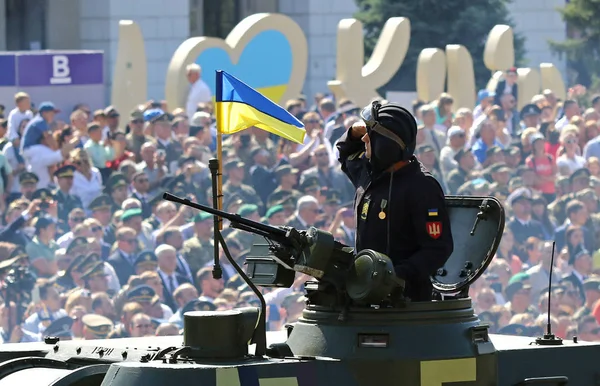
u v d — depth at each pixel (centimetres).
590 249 4784
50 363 2255
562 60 7600
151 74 7869
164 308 4053
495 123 5219
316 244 2097
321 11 8375
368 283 2091
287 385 2005
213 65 5253
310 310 2198
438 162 5116
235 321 2050
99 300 4034
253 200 4659
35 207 4281
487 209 2327
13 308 4000
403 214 2234
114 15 7700
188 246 4228
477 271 2291
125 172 4484
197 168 4609
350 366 2098
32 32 7569
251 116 2353
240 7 8438
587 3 7525
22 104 4600
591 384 2331
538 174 5091
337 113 5153
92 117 4947
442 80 5716
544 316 4534
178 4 7938
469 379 2147
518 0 7500
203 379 1950
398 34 5728
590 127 5303
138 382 1961
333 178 4822
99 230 4194
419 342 2119
